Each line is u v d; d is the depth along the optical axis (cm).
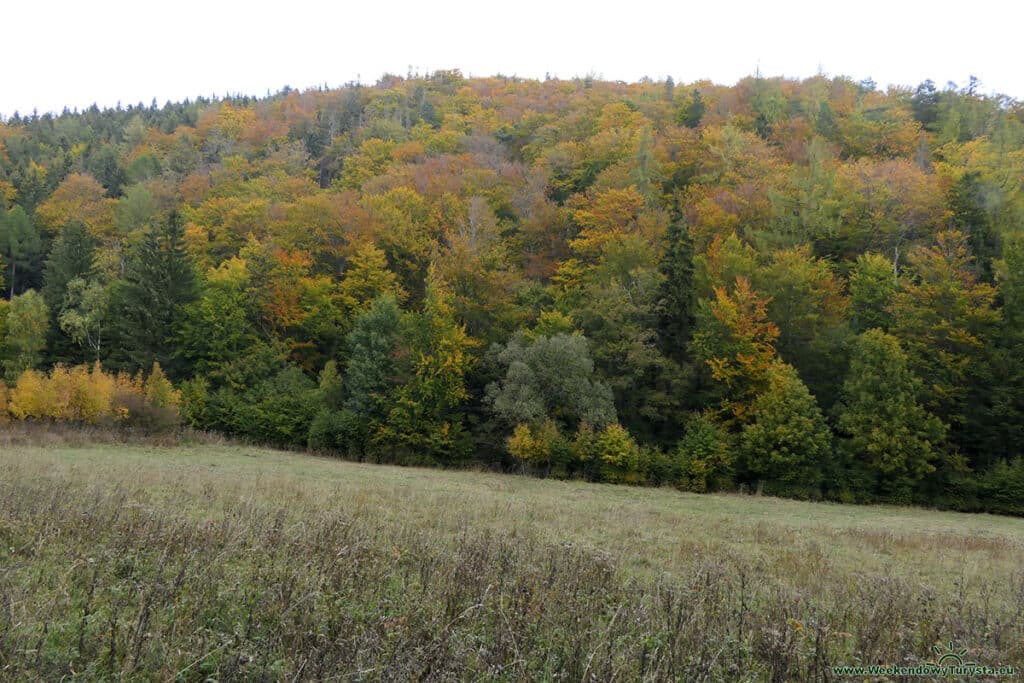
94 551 744
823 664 559
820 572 1153
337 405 4425
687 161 6047
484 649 534
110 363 4662
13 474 1407
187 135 9012
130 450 3103
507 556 834
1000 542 1923
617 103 7588
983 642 684
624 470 3638
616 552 1148
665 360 4016
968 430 3628
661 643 580
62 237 5588
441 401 4069
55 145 10031
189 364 4769
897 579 1048
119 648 499
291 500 1438
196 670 497
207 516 1082
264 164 8019
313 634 541
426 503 1744
